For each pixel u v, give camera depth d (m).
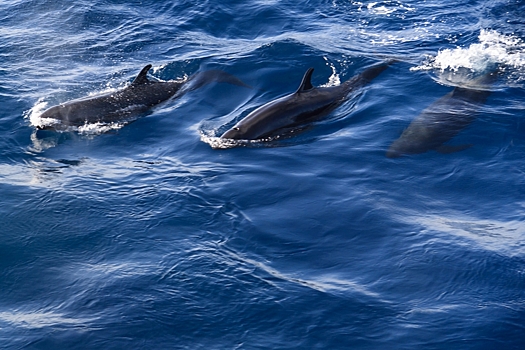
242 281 15.34
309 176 19.42
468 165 19.48
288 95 22.66
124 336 13.91
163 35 30.09
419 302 14.55
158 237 17.06
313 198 18.41
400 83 24.34
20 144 21.84
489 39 27.83
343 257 16.09
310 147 20.91
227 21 31.22
